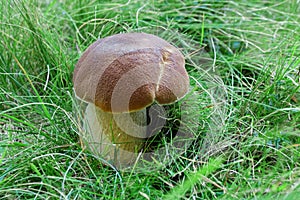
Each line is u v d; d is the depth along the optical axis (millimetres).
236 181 581
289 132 614
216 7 813
